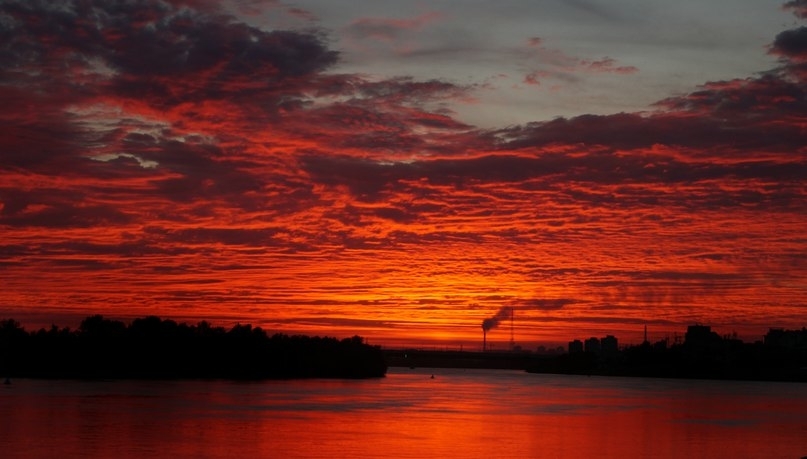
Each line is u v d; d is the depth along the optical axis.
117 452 139.88
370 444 154.50
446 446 153.50
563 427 190.25
